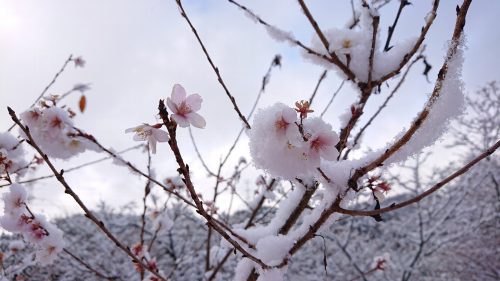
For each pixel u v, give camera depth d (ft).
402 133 1.24
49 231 1.90
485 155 1.07
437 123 1.15
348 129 1.36
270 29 1.65
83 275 6.10
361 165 1.29
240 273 1.62
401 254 7.67
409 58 1.52
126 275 6.43
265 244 1.40
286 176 1.18
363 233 8.34
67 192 1.25
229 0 1.62
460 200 6.91
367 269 7.16
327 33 1.68
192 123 1.05
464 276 7.64
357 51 1.62
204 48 1.58
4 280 2.72
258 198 2.88
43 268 4.56
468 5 1.03
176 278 6.47
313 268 7.87
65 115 1.62
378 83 1.55
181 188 3.07
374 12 1.53
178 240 7.45
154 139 1.06
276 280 1.30
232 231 1.52
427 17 1.44
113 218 8.11
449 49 1.05
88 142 1.72
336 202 1.26
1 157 1.72
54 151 1.67
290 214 1.60
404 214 9.07
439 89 1.04
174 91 1.09
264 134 1.17
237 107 1.61
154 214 3.12
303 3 1.51
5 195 1.72
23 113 1.65
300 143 1.11
